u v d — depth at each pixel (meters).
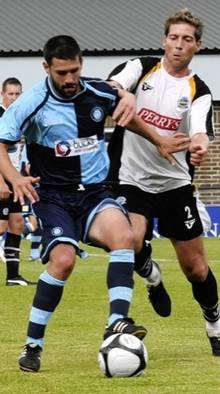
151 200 28.22
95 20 101.81
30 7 104.06
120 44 97.69
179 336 31.83
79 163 25.16
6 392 22.05
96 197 25.34
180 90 27.59
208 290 28.27
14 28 100.75
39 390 22.22
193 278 28.48
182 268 28.73
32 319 24.84
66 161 25.12
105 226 24.70
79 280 49.50
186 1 105.12
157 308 30.56
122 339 23.72
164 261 61.56
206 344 30.12
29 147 25.48
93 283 48.09
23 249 74.25
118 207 25.23
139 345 23.77
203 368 25.38
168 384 22.92
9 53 97.38
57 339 31.05
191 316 36.84
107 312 37.78
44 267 57.81
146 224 28.09
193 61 98.19
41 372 24.69
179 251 28.62
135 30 100.00
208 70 98.19
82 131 25.03
